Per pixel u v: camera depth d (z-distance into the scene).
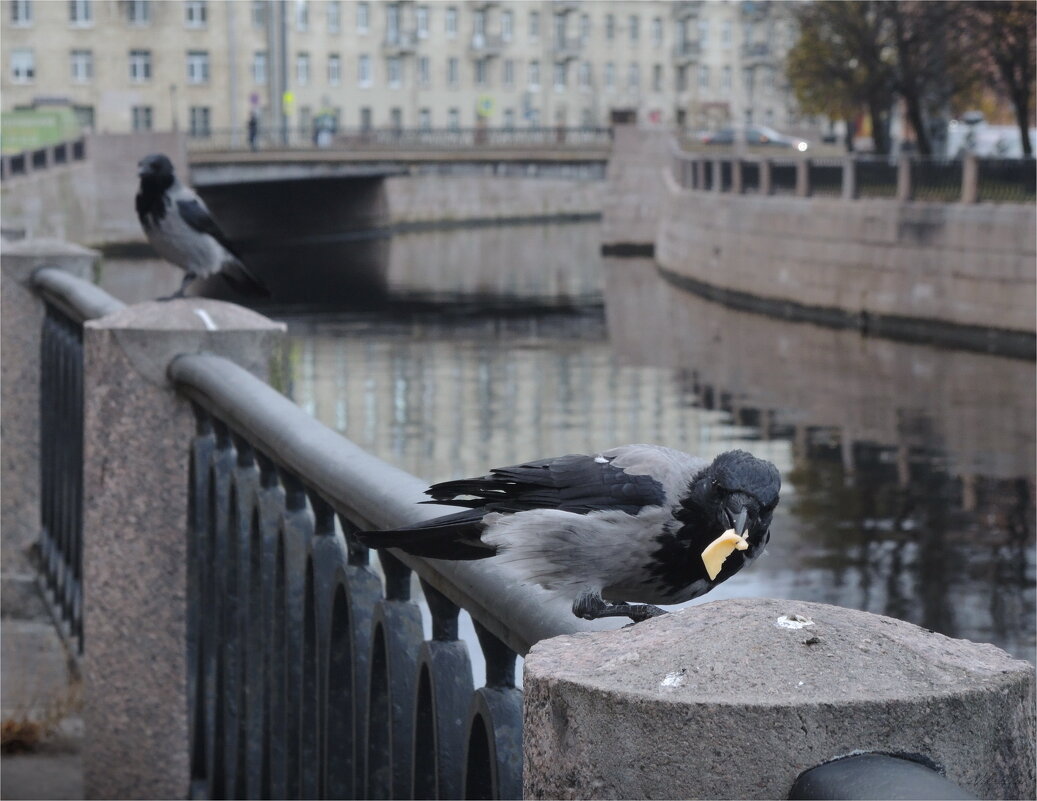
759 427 23.17
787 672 1.34
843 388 26.98
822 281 39.78
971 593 13.30
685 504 2.01
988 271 32.47
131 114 82.88
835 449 21.17
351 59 95.88
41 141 68.44
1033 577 13.86
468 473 19.75
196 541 4.11
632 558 2.01
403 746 2.37
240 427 3.38
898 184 36.62
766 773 1.29
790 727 1.29
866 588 13.54
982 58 41.69
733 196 46.34
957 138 48.09
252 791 3.47
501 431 23.38
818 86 48.03
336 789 2.75
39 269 6.77
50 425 6.55
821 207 39.69
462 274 57.69
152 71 83.56
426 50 99.69
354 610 2.61
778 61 52.59
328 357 32.78
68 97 77.69
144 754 4.24
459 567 2.10
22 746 5.11
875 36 44.19
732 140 81.50
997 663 1.37
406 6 97.81
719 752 1.30
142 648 4.23
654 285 52.97
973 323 33.12
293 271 58.84
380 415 24.98
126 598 4.23
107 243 65.06
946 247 34.03
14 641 5.96
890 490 18.31
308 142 79.75
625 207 69.19
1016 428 22.52
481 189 97.69
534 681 1.42
